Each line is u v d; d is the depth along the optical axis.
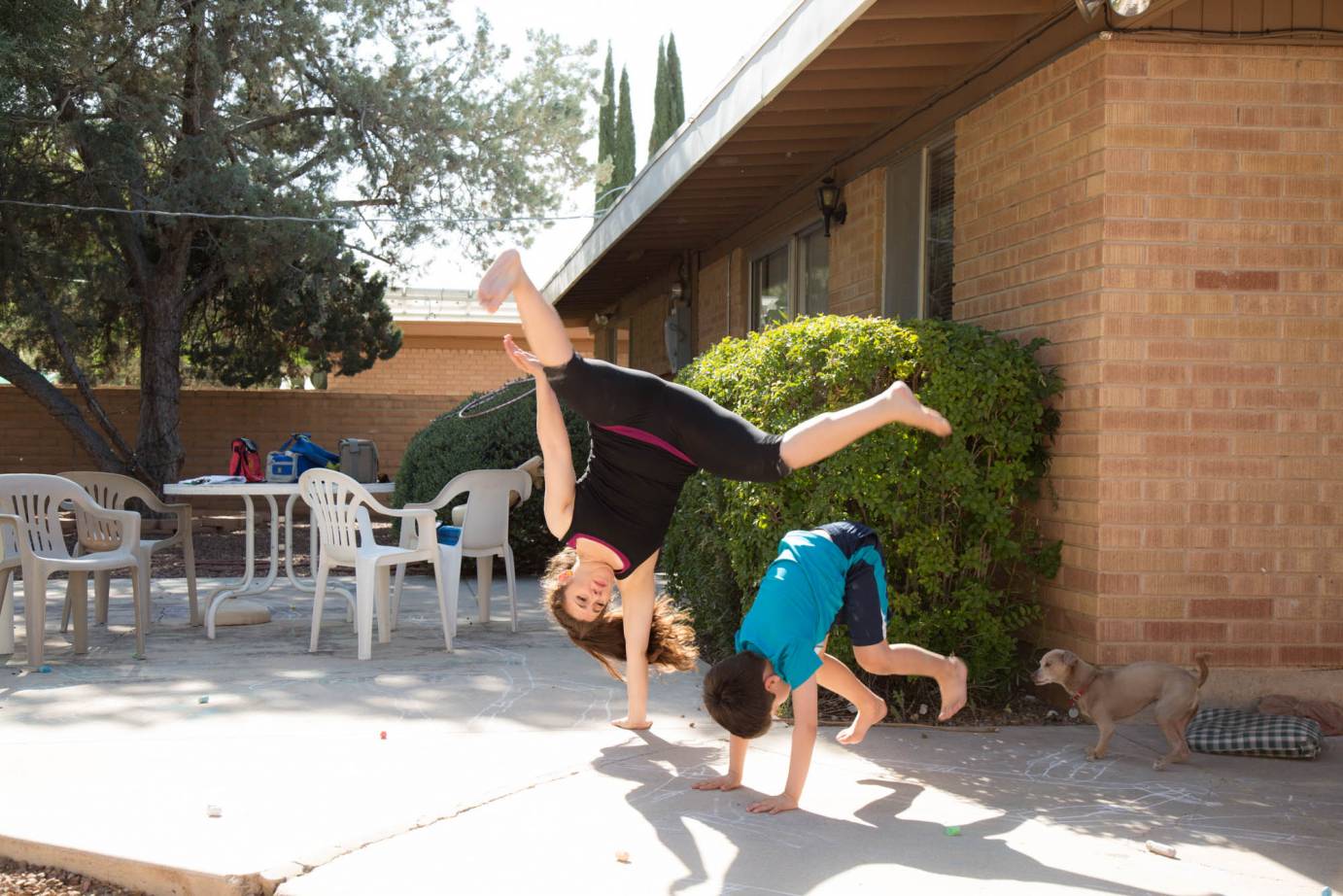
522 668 6.29
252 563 7.67
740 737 3.99
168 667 6.23
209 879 3.22
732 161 9.19
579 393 4.13
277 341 18.67
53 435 18.03
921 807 4.00
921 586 5.42
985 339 5.65
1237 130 5.36
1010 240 6.21
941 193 7.43
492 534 7.56
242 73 15.09
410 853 3.44
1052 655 4.66
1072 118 5.60
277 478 7.90
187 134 15.14
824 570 4.18
